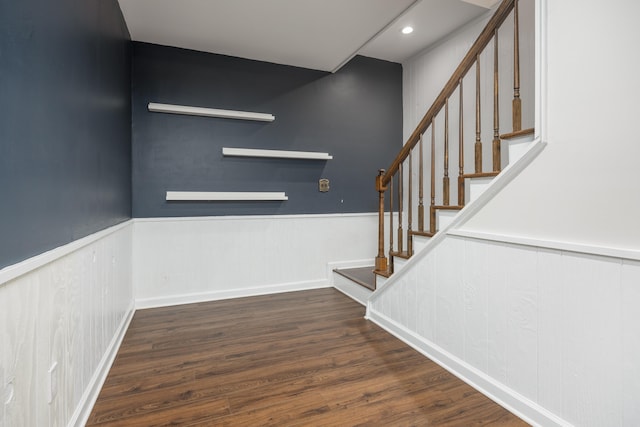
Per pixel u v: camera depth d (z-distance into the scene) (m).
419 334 2.20
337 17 2.62
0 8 0.86
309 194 3.70
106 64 1.96
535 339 1.46
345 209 3.88
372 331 2.51
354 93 3.93
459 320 1.87
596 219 1.25
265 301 3.25
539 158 1.45
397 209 4.14
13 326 0.90
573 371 1.32
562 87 1.36
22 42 0.97
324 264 3.77
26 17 0.99
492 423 1.47
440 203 3.64
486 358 1.70
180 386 1.77
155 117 3.07
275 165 3.54
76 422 1.36
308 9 2.51
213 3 2.43
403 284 2.36
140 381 1.82
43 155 1.10
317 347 2.24
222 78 3.29
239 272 3.40
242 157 3.39
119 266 2.30
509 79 2.90
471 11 3.12
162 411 1.56
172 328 2.57
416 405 1.60
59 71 1.24
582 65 1.29
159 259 3.10
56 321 1.18
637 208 1.14
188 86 3.16
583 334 1.29
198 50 3.19
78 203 1.43
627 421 1.16
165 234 3.11
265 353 2.16
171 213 3.14
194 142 3.21
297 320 2.74
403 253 2.51
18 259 0.93
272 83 3.50
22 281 0.95
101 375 1.77
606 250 1.21
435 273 2.05
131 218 2.92
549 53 1.41
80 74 1.47
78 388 1.41
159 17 2.60
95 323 1.67
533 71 2.70
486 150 3.12
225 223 3.33
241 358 2.09
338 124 3.84
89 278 1.57
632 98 1.14
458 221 1.86
